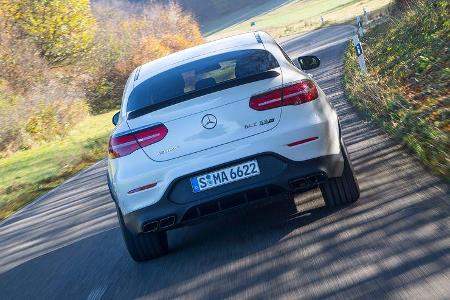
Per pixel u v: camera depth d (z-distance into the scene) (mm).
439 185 5656
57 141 25594
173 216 5207
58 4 35906
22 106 26172
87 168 15609
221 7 120812
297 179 5137
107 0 59688
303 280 4344
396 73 13016
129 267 5797
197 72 5688
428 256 4207
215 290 4590
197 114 5129
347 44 28625
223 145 5105
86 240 7480
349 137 9094
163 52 41406
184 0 119125
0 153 24297
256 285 4473
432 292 3654
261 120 5117
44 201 12086
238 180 5125
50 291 5730
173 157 5145
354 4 74625
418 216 5027
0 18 34094
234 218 6445
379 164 7012
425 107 8711
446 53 12414
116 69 37938
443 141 6676
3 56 31922
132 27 46656
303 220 5715
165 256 5820
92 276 5828
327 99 5633
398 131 8047
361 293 3895
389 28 23516
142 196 5195
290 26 70125
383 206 5500
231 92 5172
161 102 5355
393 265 4203
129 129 5230
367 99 11398
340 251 4723
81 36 36938
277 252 5059
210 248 5664
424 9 18906
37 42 35594
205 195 5145
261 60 5629
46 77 32438
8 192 15398
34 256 7504
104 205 9555
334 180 5637
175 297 4672
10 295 6016
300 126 5113
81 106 29938
